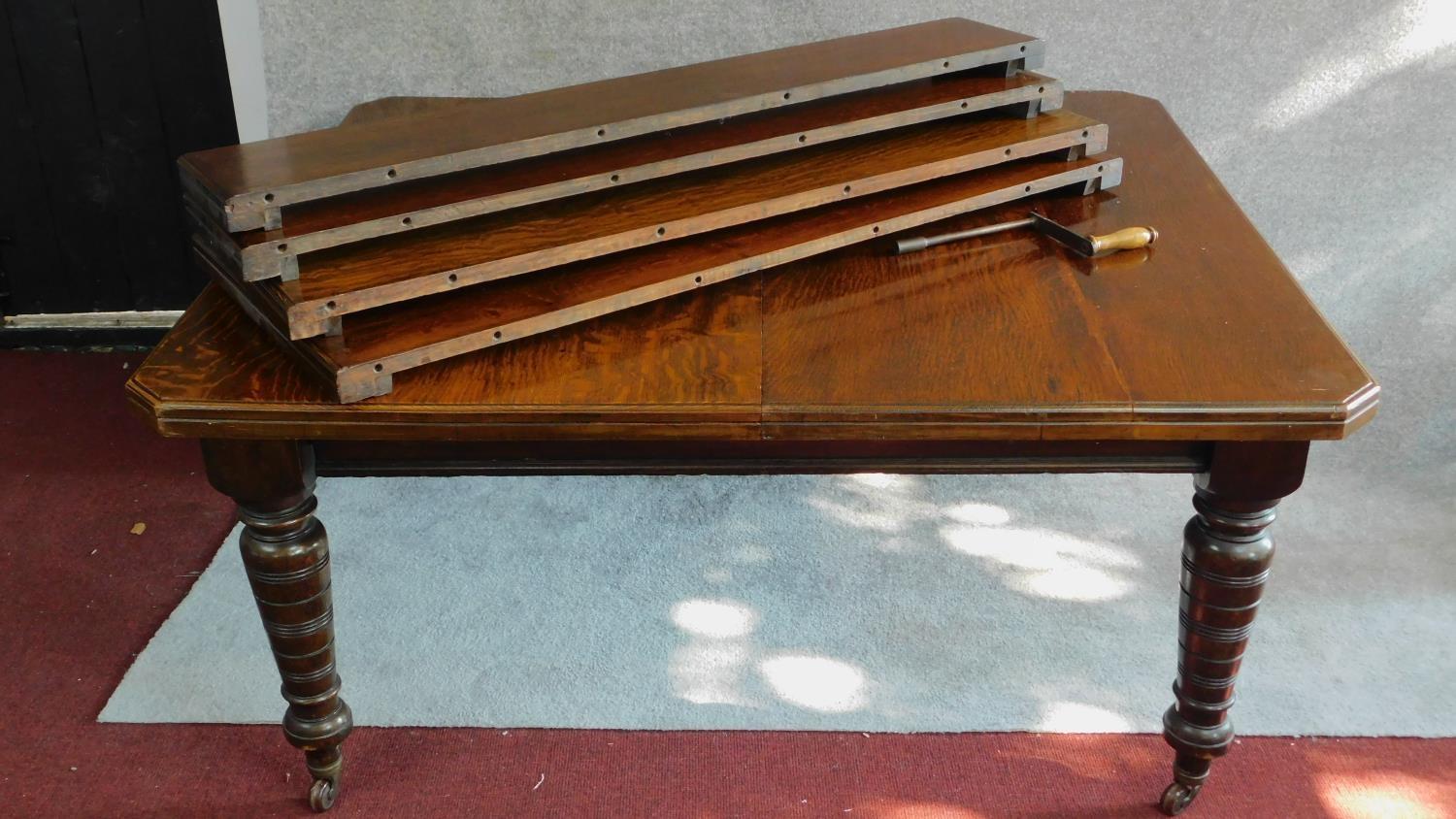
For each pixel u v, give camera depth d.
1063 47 2.17
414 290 1.31
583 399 1.29
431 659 2.00
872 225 1.54
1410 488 2.36
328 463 1.44
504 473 1.44
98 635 2.08
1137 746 1.83
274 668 1.99
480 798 1.75
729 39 2.18
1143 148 1.87
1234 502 1.44
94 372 2.93
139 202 2.92
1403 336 2.37
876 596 2.13
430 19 2.16
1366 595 2.10
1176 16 2.13
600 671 1.97
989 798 1.74
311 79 2.21
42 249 2.97
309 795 1.74
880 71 1.68
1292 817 1.70
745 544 2.27
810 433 1.28
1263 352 1.36
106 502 2.44
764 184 1.55
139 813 1.73
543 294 1.40
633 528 2.32
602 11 2.15
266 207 1.31
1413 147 2.21
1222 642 1.54
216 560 2.25
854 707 1.89
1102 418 1.27
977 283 1.51
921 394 1.29
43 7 2.69
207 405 1.27
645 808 1.72
